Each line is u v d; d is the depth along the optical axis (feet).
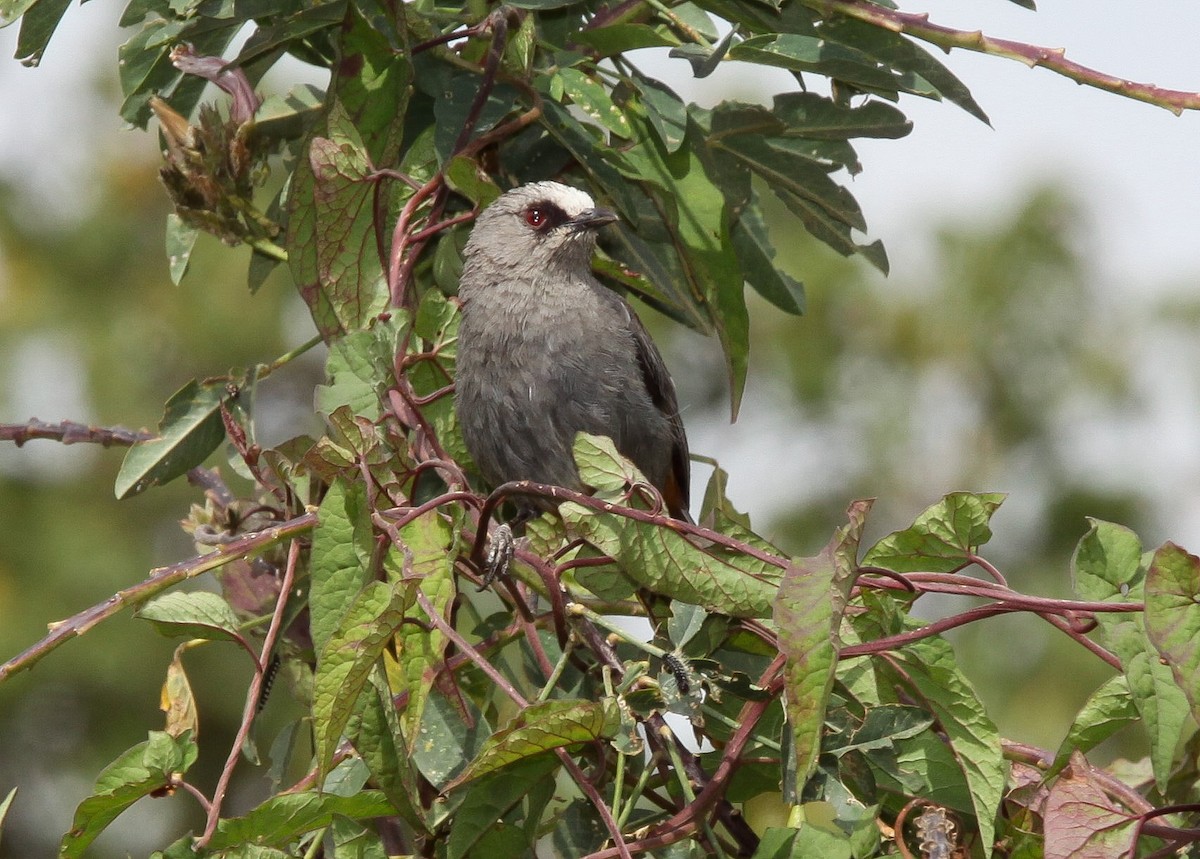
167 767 22.52
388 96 30.30
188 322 64.80
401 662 23.08
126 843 61.98
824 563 20.85
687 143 31.53
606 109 29.86
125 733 61.46
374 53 29.91
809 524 61.98
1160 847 23.66
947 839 22.02
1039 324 62.13
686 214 31.53
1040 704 56.65
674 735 23.68
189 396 30.94
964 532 23.82
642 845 22.24
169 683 25.86
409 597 21.17
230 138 31.86
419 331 31.45
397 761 22.62
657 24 32.78
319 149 29.22
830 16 30.07
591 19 32.78
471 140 30.25
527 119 30.60
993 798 22.59
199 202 32.04
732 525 24.07
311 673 29.55
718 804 24.29
